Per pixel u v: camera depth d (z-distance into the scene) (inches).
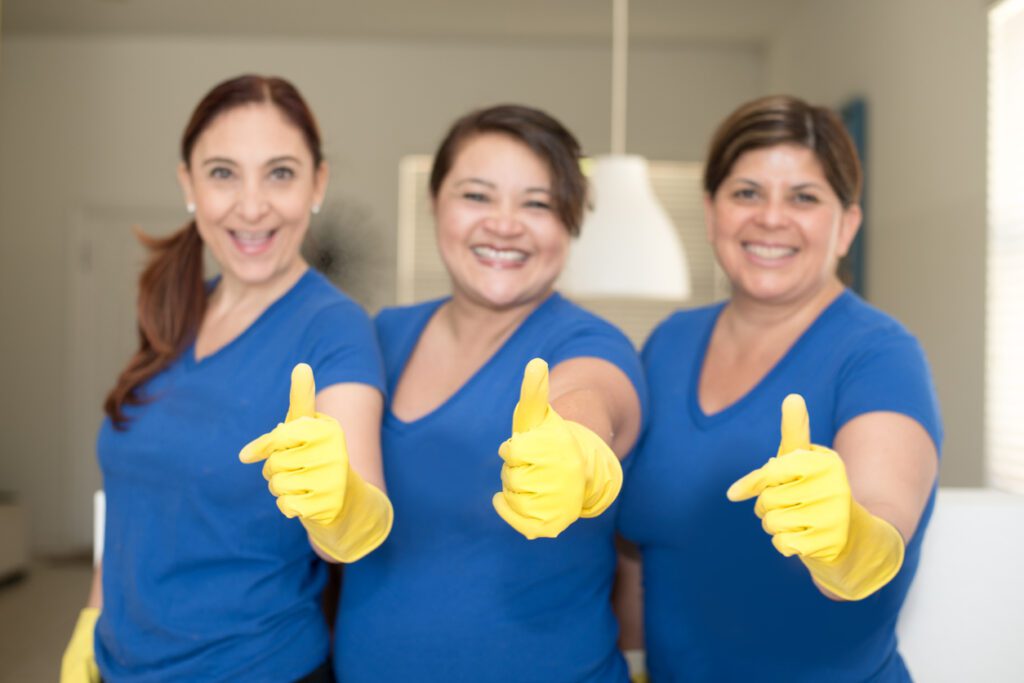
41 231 225.8
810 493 27.0
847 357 47.2
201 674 47.0
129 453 49.2
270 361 48.3
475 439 47.4
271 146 49.3
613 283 107.7
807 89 199.3
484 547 46.6
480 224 48.9
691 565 50.0
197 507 47.2
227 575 47.3
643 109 227.1
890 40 160.7
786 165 49.4
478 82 226.7
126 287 226.4
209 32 222.7
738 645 48.9
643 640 55.7
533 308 50.4
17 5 206.7
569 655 47.1
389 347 54.1
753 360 51.1
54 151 225.6
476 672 46.4
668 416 52.0
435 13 209.0
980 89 132.3
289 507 28.0
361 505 32.0
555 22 212.7
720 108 227.8
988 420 130.8
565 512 26.2
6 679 131.9
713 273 225.0
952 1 139.9
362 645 48.4
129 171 226.1
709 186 52.6
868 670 47.8
